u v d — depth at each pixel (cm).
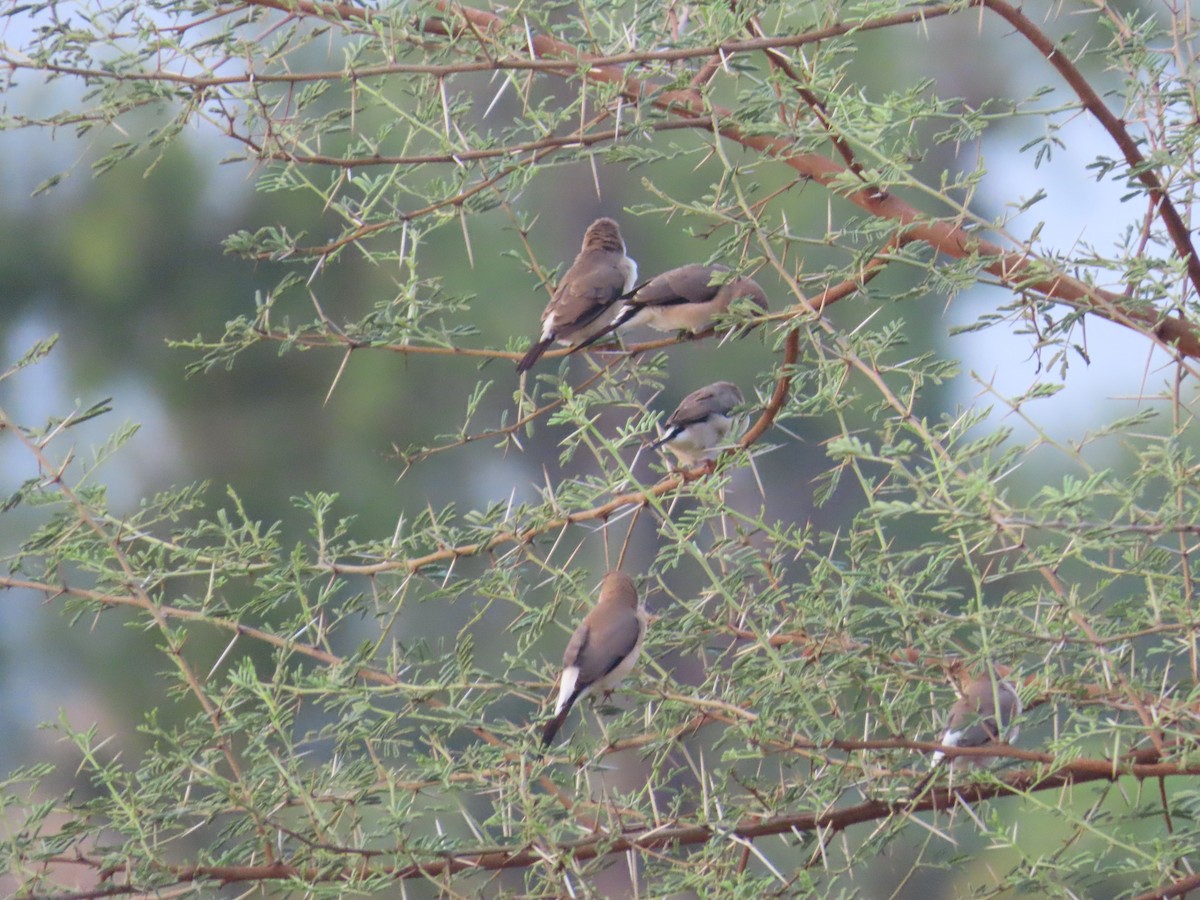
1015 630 909
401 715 948
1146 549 920
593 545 2481
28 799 909
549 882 941
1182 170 974
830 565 927
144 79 1025
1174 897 884
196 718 939
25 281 3044
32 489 932
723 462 1062
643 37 1093
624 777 2167
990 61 2405
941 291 962
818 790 957
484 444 2945
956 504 783
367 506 2898
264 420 3003
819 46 1020
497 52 1061
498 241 2858
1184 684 1034
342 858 912
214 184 3083
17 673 2494
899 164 927
